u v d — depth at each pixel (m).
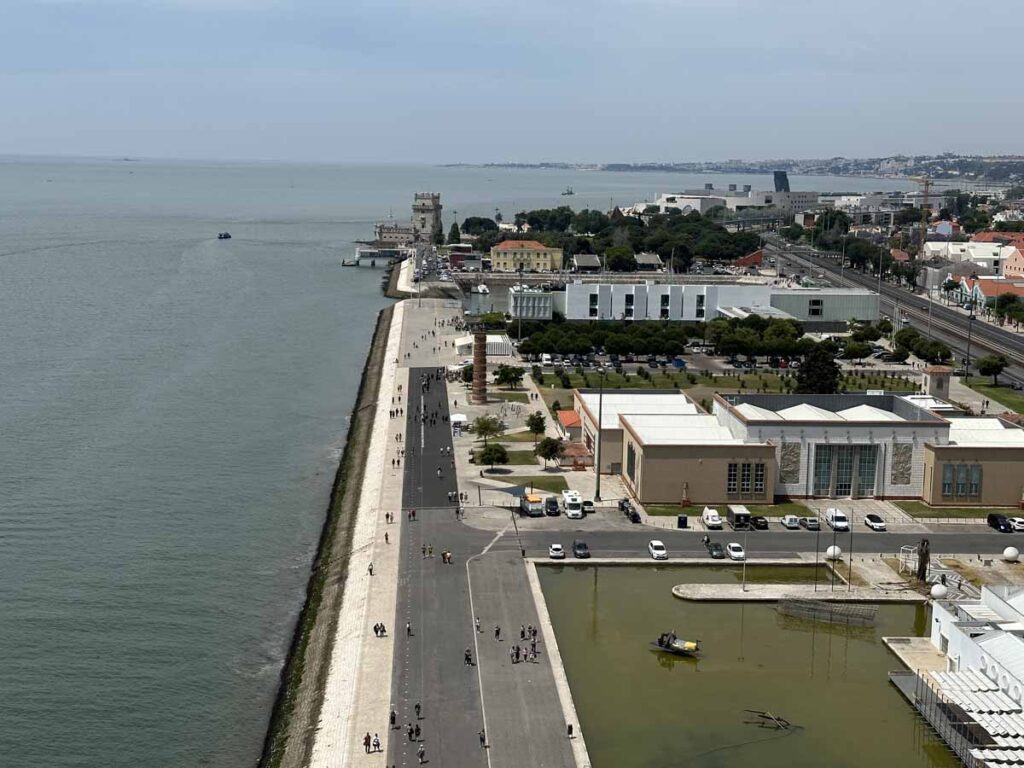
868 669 147.12
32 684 146.25
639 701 136.00
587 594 169.25
